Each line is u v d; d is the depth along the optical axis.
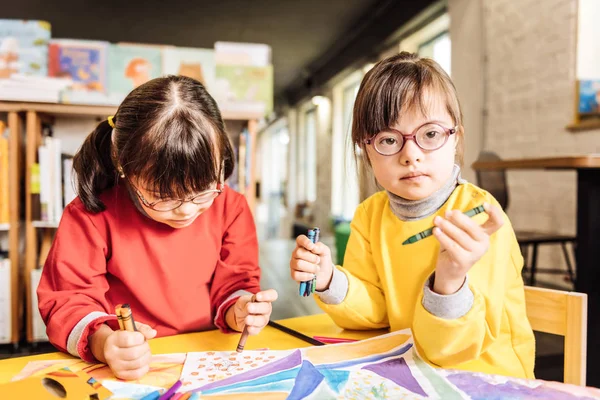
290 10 5.01
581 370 0.61
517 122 3.10
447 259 0.52
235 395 0.47
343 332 0.71
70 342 0.58
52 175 1.99
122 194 0.77
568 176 2.70
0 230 2.14
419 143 0.60
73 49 2.15
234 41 6.10
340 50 6.15
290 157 9.38
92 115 2.15
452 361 0.56
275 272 3.83
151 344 0.63
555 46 2.78
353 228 0.79
